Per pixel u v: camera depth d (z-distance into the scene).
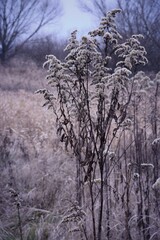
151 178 4.55
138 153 4.41
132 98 4.45
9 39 32.41
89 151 3.42
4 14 32.09
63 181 5.80
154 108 4.75
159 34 22.20
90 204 4.60
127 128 3.82
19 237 4.64
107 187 4.46
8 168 6.04
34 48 32.88
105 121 3.39
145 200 4.23
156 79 4.55
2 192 5.45
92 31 3.25
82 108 3.50
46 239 4.62
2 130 8.31
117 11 3.25
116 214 4.35
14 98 13.60
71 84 3.68
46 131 8.64
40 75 23.92
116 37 3.28
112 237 4.23
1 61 30.03
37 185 5.70
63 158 6.72
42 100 13.53
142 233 4.14
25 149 7.13
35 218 5.06
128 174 3.87
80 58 3.29
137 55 3.29
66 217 3.73
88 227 4.25
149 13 23.41
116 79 3.21
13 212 5.11
